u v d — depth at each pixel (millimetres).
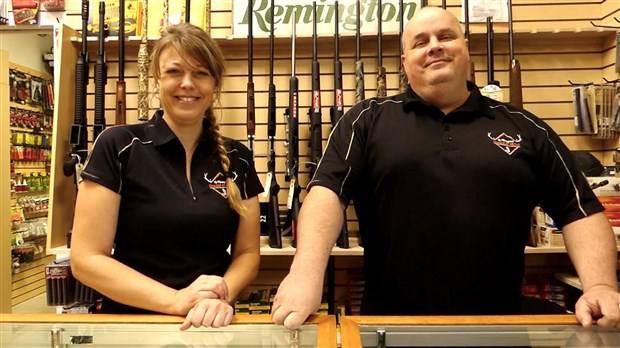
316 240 1030
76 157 2002
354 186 1204
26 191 3465
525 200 1200
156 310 987
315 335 809
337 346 746
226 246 1286
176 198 1168
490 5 2221
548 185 1210
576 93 2199
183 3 2213
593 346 819
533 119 1256
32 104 3453
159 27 2197
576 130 2205
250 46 2154
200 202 1189
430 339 801
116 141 1163
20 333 845
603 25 2285
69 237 1969
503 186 1172
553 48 2320
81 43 2152
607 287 947
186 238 1174
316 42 2162
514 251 1204
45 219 3635
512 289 1216
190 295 953
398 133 1224
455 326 808
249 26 2162
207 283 977
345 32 2221
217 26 2340
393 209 1201
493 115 1247
